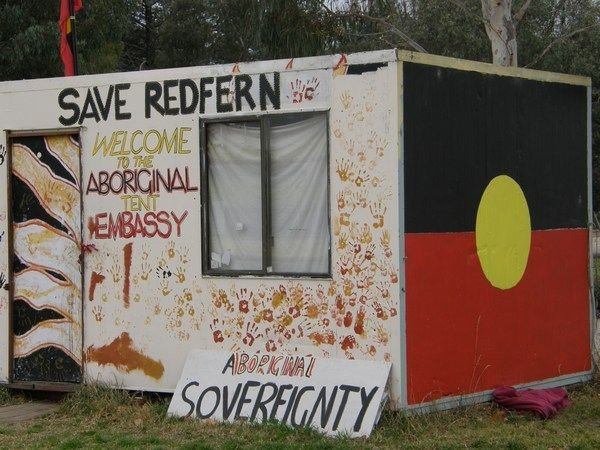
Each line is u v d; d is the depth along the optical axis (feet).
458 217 26.21
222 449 22.44
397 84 24.52
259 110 26.63
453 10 76.74
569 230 30.37
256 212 26.94
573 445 22.80
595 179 71.77
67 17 44.68
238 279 26.81
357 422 23.73
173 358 27.71
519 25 73.82
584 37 74.90
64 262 29.43
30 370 29.96
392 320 24.53
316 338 25.64
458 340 26.00
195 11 125.70
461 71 26.45
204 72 27.37
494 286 27.27
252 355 26.40
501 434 23.79
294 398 24.98
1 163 30.22
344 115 25.31
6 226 30.14
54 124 29.45
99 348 28.73
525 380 28.27
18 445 23.61
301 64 26.02
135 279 28.27
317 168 26.00
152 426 25.26
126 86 28.43
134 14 134.41
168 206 27.86
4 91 30.17
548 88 29.66
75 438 24.17
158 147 27.99
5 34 68.80
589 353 31.04
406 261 24.63
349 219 25.23
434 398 25.22
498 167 27.66
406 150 24.73
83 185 29.04
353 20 50.60
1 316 30.25
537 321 28.84
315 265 26.05
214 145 27.45
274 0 48.85
